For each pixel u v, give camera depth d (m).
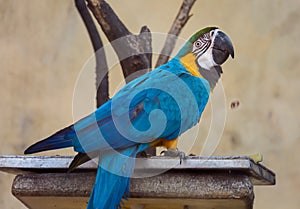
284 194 10.72
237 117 10.99
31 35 11.42
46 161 6.06
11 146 11.07
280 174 10.76
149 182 5.95
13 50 11.36
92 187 6.05
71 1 11.46
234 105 8.90
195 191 5.92
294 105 10.92
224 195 5.89
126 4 11.42
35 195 6.14
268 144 10.87
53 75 11.27
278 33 11.15
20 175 6.19
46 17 11.46
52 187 6.11
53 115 11.12
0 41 11.40
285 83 11.01
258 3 11.25
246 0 11.28
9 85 11.27
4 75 11.28
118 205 5.70
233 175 5.94
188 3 7.87
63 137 5.75
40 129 11.09
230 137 10.91
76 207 6.64
